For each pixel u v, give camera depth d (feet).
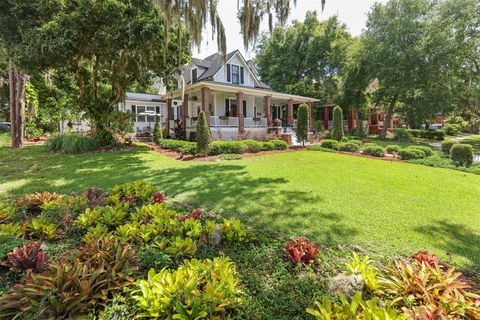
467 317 5.38
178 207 13.24
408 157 31.63
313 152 38.81
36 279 6.01
